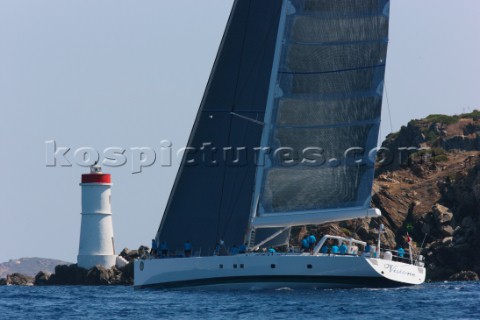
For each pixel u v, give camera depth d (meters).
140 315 181.00
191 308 186.25
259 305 186.38
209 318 171.00
